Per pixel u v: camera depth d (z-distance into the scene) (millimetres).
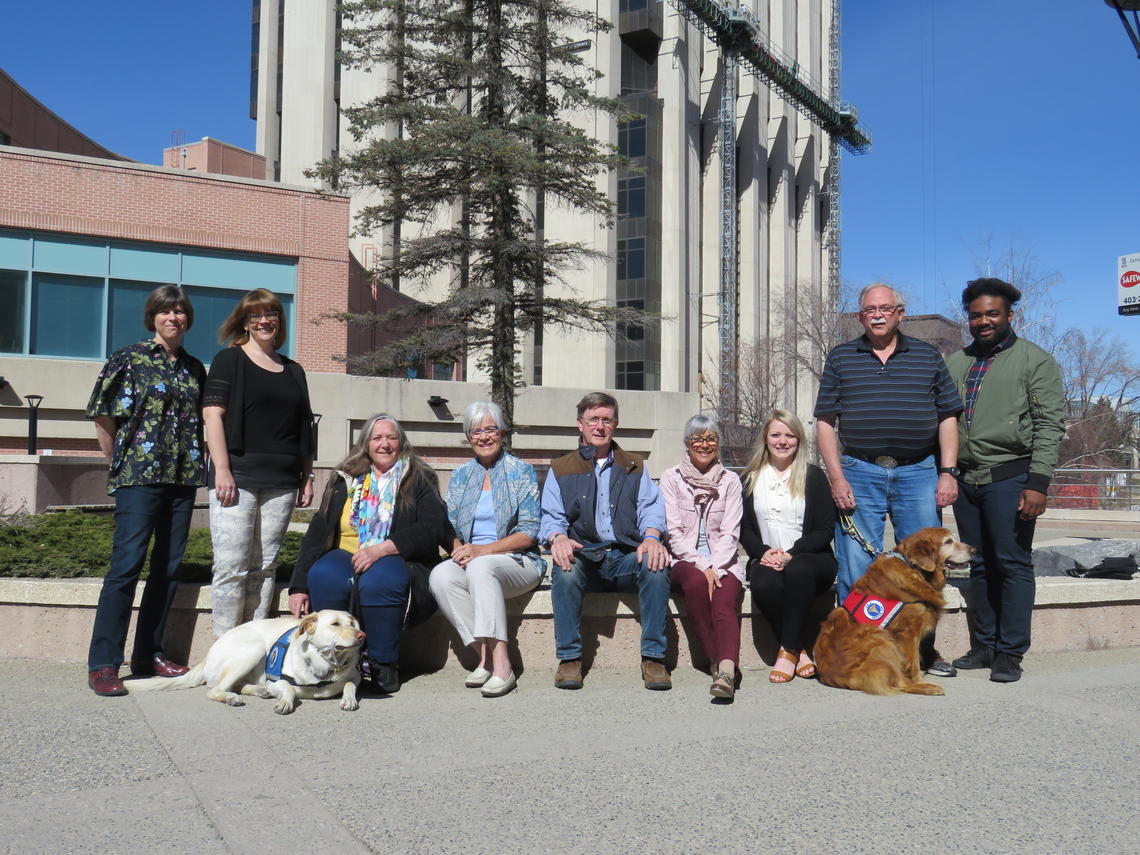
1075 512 24078
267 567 5523
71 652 5781
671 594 5914
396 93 17875
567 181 17766
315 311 23047
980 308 5738
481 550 5355
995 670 5574
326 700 4957
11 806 3328
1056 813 3355
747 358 47750
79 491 12367
